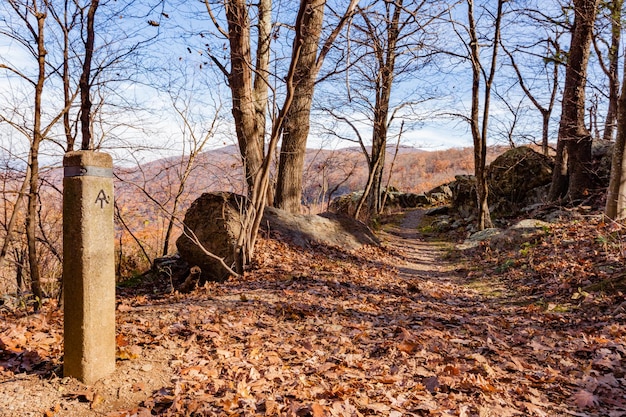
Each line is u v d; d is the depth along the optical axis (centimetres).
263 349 390
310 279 736
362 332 459
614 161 972
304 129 1185
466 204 2058
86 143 750
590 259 736
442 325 507
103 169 293
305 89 1074
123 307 521
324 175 1895
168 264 970
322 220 1194
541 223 1166
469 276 963
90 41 728
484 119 1488
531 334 479
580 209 1260
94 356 298
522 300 672
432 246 1616
